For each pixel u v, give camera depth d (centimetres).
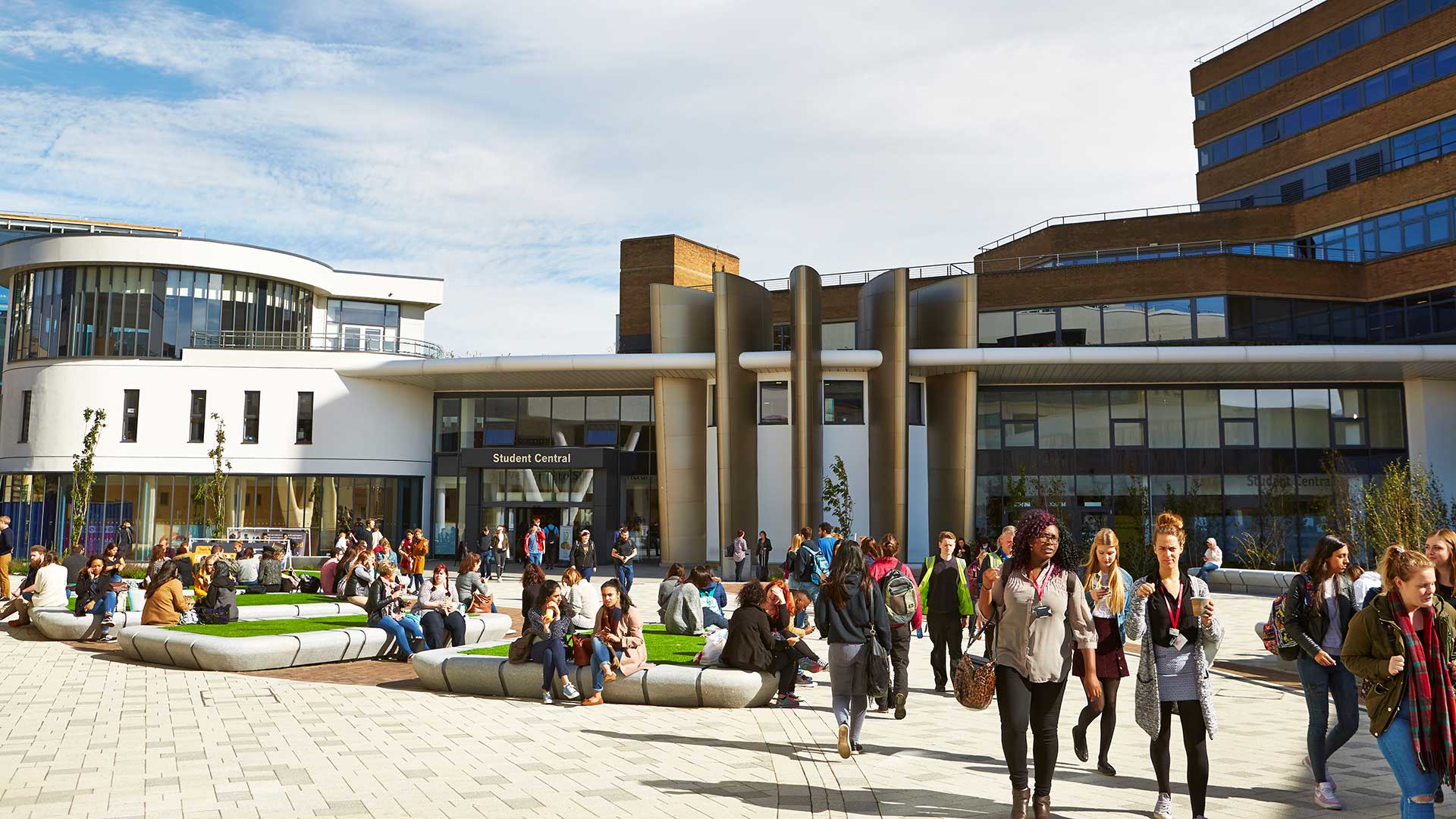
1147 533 3728
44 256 4066
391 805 697
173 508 4000
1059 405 3891
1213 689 1259
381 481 4119
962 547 1452
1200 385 3838
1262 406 3809
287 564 3594
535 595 1356
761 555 3152
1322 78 4425
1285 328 3884
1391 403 3797
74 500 3603
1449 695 550
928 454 3791
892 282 3572
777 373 3712
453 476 4269
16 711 1103
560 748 901
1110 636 784
